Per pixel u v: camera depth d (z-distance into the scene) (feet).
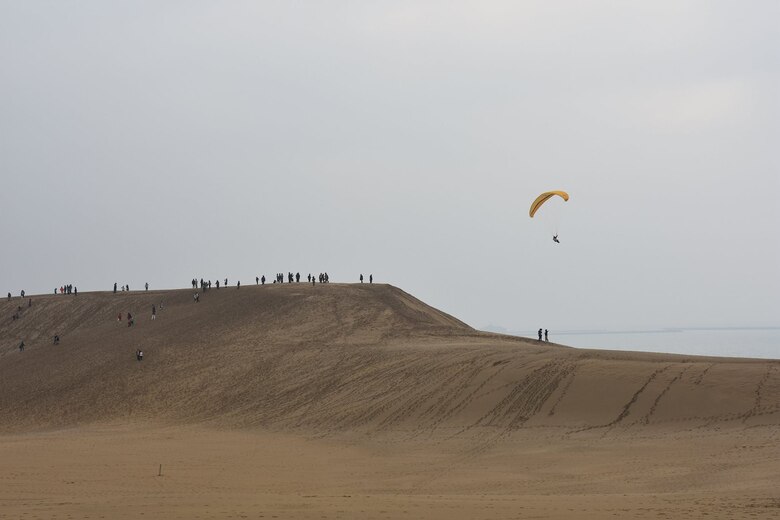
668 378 160.97
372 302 326.24
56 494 98.73
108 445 166.09
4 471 121.39
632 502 82.48
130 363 273.95
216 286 391.24
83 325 374.84
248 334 290.76
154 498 90.58
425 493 103.76
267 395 220.64
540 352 199.93
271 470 127.65
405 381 199.52
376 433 166.20
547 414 157.07
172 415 219.00
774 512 73.20
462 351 215.72
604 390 161.17
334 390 209.87
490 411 165.07
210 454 148.56
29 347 363.76
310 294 337.11
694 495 88.89
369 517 71.67
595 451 130.82
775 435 127.34
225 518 70.79
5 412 244.01
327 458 141.59
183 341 293.43
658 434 138.10
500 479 114.01
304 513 73.61
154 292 403.13
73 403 242.58
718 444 125.80
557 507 77.97
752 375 156.15
